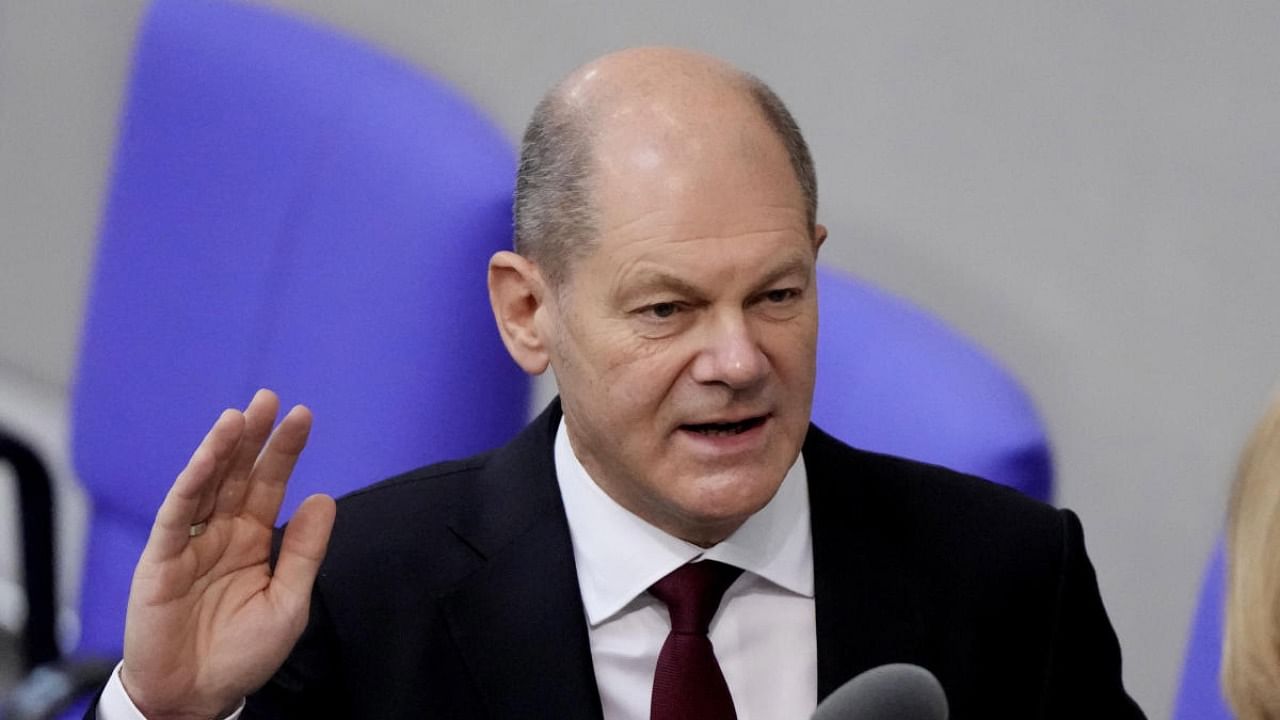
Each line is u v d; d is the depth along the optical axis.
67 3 10.55
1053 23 7.14
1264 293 6.88
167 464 7.24
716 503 4.12
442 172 6.34
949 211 7.55
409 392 6.39
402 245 6.41
